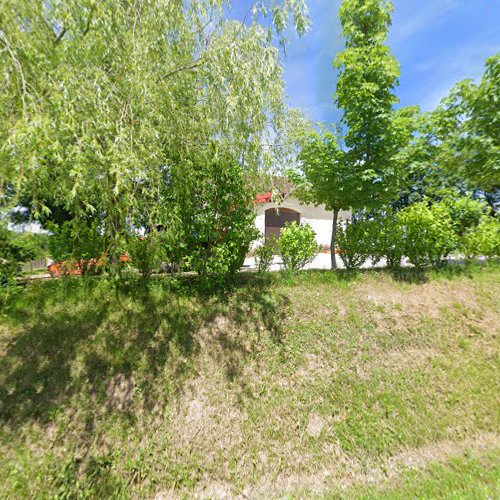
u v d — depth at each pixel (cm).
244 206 421
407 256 558
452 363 336
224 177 402
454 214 571
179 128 341
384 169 500
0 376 267
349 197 505
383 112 472
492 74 521
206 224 392
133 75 269
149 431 245
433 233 526
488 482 209
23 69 230
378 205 520
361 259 559
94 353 301
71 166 221
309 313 403
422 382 311
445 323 396
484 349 358
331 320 391
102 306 371
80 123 226
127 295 397
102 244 391
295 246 516
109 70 276
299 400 285
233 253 413
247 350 337
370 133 495
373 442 252
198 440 243
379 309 414
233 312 392
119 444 234
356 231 550
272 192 434
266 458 237
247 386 294
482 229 546
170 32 334
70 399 256
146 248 373
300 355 336
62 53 240
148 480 215
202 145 370
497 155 528
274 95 405
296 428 260
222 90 349
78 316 349
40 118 194
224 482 220
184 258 390
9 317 336
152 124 293
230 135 368
